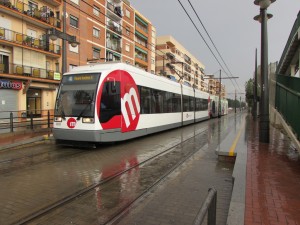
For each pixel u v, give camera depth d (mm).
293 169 6578
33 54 28641
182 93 21016
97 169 7680
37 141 12547
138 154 9961
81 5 34625
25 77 26953
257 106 33344
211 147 11844
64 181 6484
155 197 5500
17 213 4594
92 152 10289
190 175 7219
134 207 4957
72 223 4266
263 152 8844
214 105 37062
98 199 5344
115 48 43406
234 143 10930
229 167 8148
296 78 8328
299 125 7812
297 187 5211
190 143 13078
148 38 57656
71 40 15828
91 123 10438
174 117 18844
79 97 10883
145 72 14211
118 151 10547
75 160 8859
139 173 7363
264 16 11109
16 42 26391
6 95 25953
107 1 41031
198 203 5164
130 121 12281
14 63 26688
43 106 30234
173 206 5008
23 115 26781
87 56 35812
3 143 11328
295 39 13594
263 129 11062
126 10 47188
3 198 5312
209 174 7320
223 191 5883
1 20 25750
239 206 4250
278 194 4816
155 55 67500
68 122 10828
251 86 50875
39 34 29859
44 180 6559
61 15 31609
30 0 28594
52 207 4840
